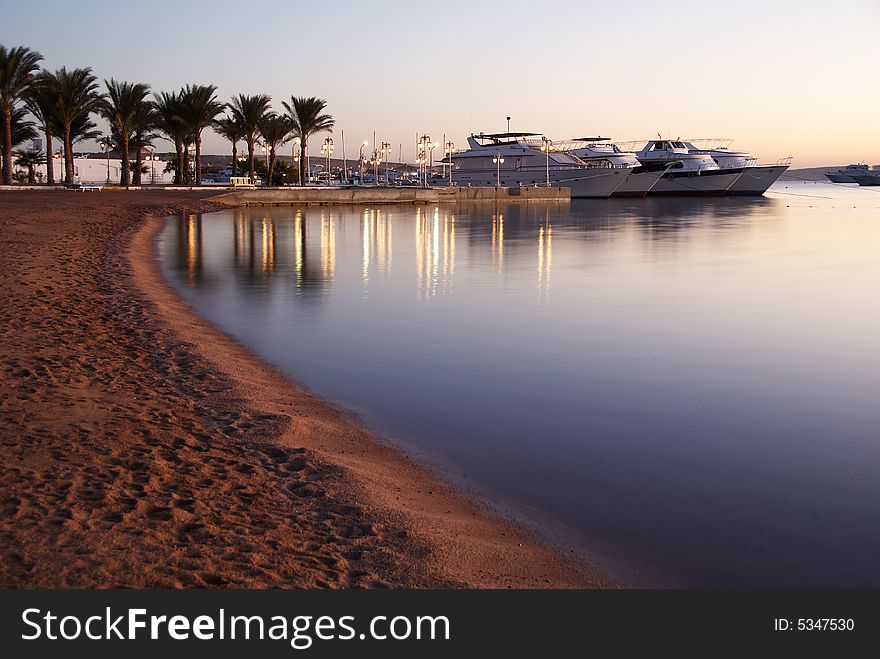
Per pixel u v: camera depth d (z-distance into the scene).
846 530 5.20
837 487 5.93
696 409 7.90
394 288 16.25
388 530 4.91
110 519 4.66
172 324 11.14
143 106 59.97
